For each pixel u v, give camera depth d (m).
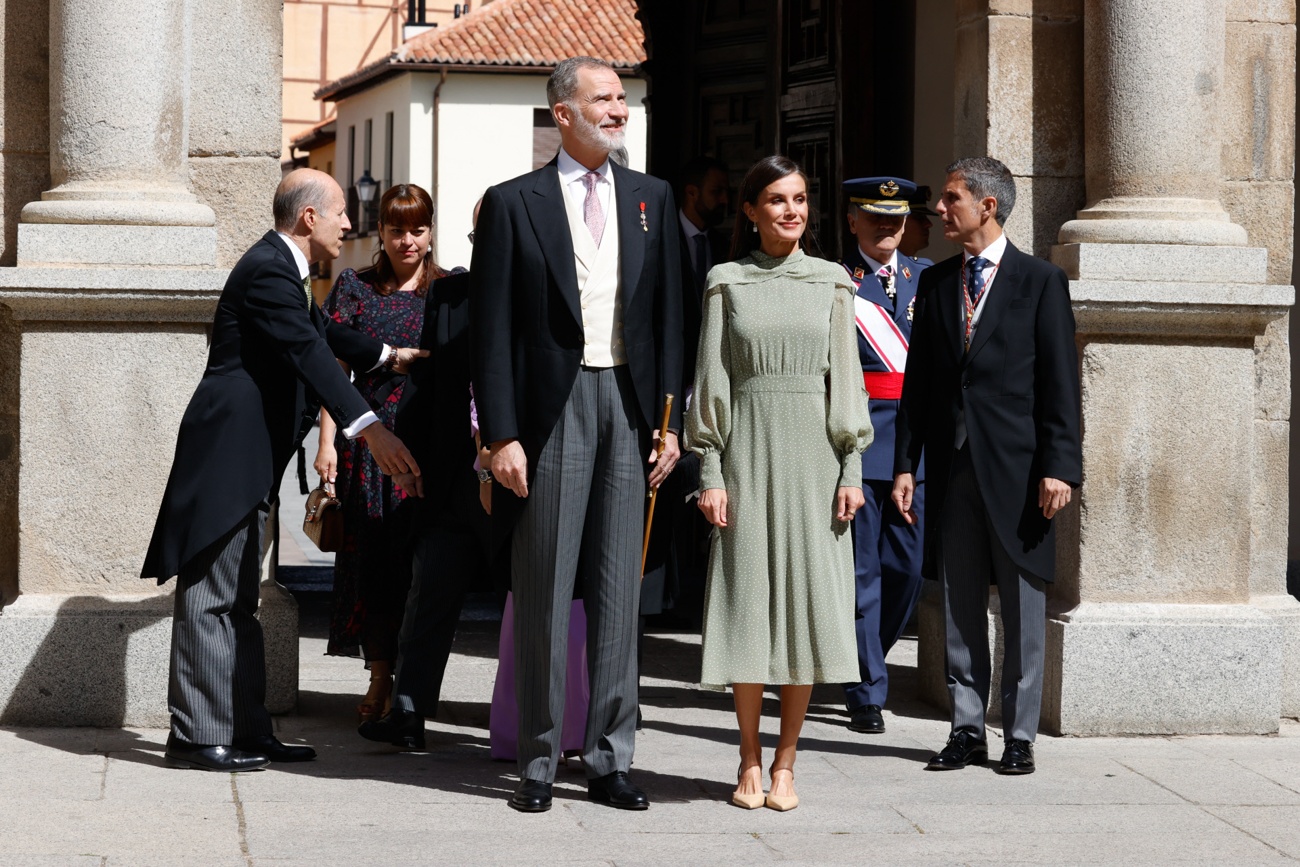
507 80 39.16
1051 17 7.18
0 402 6.77
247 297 5.76
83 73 6.53
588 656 5.62
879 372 7.05
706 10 12.40
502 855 4.94
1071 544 6.99
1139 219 6.95
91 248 6.46
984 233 6.21
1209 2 7.00
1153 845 5.21
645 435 5.54
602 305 5.48
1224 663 6.85
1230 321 6.91
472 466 6.15
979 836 5.28
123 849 4.88
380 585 6.61
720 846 5.10
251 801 5.47
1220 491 6.99
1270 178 7.36
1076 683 6.80
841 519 5.50
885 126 10.63
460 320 6.19
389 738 6.25
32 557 6.50
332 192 5.94
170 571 5.74
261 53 6.83
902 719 7.15
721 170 8.37
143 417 6.52
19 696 6.43
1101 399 6.90
